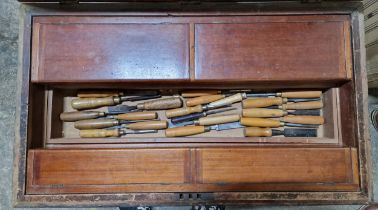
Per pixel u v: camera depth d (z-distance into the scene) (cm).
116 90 103
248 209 125
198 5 90
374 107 132
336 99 97
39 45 89
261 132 100
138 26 90
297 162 89
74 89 103
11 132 124
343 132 94
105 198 88
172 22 90
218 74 89
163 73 89
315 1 89
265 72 89
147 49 90
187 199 88
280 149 89
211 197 88
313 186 88
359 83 88
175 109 103
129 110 103
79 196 88
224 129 103
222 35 90
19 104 88
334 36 90
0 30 124
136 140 98
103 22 90
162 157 89
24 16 90
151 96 104
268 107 105
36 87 92
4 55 125
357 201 87
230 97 102
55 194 88
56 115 100
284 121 102
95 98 102
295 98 104
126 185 88
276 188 88
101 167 88
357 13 90
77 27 90
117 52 90
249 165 89
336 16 90
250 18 90
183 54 89
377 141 132
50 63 89
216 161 89
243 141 97
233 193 88
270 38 90
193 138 98
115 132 99
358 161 88
